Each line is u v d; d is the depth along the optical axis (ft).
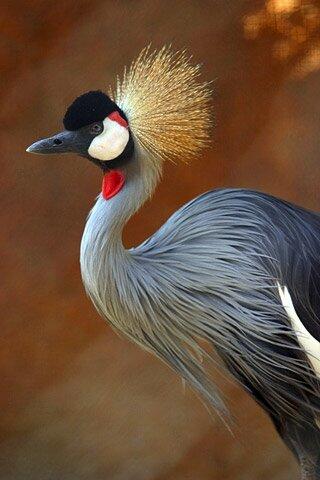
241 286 21.12
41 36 36.50
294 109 37.17
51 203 36.63
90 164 36.60
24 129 36.63
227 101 37.11
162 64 21.86
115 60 36.68
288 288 21.26
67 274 36.37
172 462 34.06
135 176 21.29
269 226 21.72
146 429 34.58
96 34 36.63
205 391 22.33
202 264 21.27
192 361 21.99
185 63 24.45
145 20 36.73
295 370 21.45
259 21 36.88
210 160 37.17
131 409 34.86
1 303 36.09
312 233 22.06
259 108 37.32
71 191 36.65
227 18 36.88
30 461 34.01
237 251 21.34
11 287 36.19
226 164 37.22
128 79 21.83
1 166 36.52
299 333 21.16
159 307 21.31
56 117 36.68
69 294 36.22
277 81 37.24
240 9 36.86
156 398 34.96
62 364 35.70
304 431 22.22
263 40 37.01
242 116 37.27
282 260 21.39
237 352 21.52
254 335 21.18
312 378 21.48
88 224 21.24
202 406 34.58
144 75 21.76
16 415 35.09
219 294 21.21
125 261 21.13
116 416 34.86
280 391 21.80
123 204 21.11
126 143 21.16
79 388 35.35
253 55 37.06
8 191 36.58
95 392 35.27
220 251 21.34
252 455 33.96
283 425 22.47
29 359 35.73
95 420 34.86
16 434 34.58
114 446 34.35
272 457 33.83
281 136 37.14
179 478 33.91
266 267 21.27
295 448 22.48
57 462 34.04
